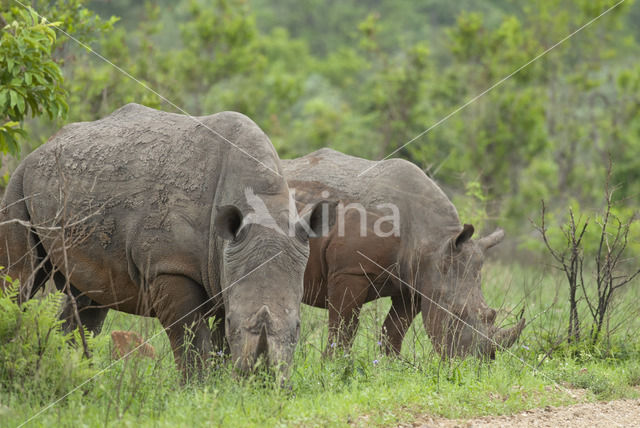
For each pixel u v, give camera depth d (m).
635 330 17.00
